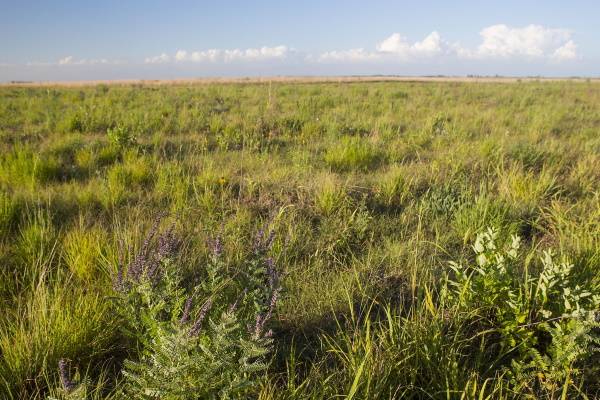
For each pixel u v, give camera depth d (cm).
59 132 898
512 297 250
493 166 621
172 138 843
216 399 181
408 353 231
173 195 478
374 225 429
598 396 221
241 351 202
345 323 266
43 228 353
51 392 196
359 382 208
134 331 246
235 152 713
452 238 398
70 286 288
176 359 170
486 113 1204
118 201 459
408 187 509
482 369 237
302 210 462
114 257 313
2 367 213
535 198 481
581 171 579
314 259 356
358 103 1475
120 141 719
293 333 265
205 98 1655
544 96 2003
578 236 380
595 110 1477
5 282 296
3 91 2102
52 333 232
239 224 403
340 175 593
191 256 340
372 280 312
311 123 977
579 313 220
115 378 223
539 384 227
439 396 214
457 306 258
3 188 489
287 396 203
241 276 292
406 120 1116
